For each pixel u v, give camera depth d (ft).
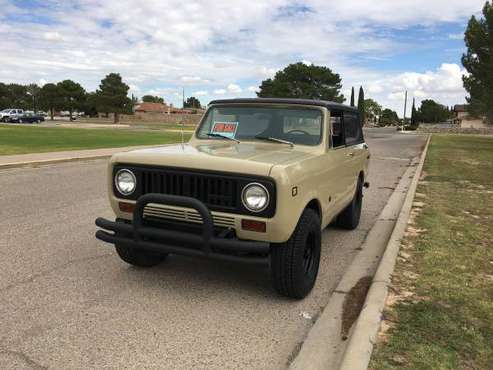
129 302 14.49
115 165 15.05
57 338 12.12
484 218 25.93
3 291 15.03
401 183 43.01
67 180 38.06
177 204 13.55
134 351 11.62
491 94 107.34
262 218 13.12
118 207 15.12
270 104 18.21
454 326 12.44
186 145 17.34
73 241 20.75
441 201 31.07
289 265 14.30
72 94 269.44
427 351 11.08
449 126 280.72
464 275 16.47
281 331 13.01
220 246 13.23
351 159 21.08
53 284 15.74
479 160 66.23
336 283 16.92
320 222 16.33
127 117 281.54
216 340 12.35
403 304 13.79
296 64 256.52
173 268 17.65
